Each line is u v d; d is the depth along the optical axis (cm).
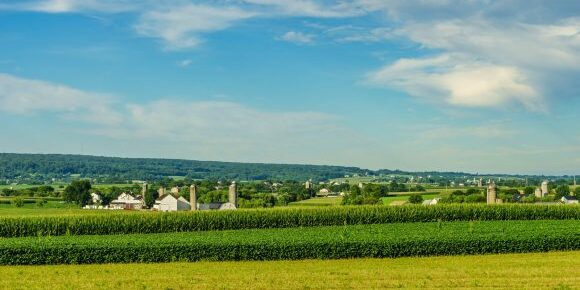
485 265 4438
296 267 4431
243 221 7306
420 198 12731
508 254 5119
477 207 7931
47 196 17788
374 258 4922
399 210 7719
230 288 3569
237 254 4853
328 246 4916
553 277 3862
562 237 5306
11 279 3981
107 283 3772
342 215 7538
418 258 4909
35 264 4734
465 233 5488
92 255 4784
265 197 13075
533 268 4238
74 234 6912
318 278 3856
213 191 13862
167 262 4800
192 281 3797
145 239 5191
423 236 5238
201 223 7188
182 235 5734
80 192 15250
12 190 18638
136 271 4288
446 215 7831
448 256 5019
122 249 4806
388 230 6075
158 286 3659
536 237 5234
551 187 16938
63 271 4341
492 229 5909
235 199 10312
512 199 12794
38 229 6869
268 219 7369
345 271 4138
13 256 4731
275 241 4953
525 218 7944
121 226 7012
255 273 4103
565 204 8212
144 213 7144
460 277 3869
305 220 7444
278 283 3703
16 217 6944
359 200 12025
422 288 3538
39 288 3631
